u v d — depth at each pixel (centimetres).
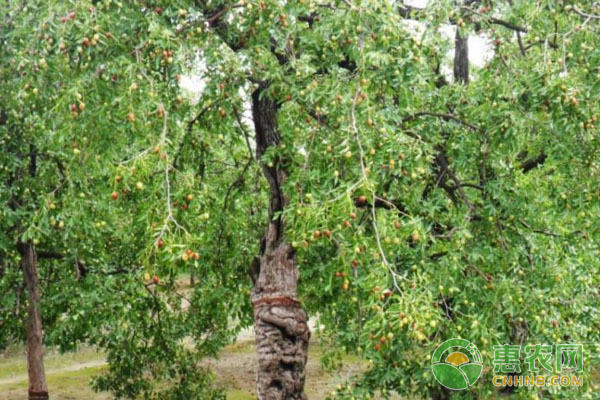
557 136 542
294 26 538
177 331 1131
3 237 886
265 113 686
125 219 950
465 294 605
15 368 1702
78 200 729
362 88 484
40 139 819
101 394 1393
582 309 662
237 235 895
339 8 520
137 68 474
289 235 512
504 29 651
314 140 552
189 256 417
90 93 491
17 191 898
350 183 454
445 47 641
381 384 676
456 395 656
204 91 570
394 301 489
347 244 490
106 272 1022
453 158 648
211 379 1188
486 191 658
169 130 551
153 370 1143
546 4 565
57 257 1065
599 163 539
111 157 514
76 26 466
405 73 492
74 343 1054
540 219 653
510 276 623
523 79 557
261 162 696
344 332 734
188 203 487
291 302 694
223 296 945
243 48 593
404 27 496
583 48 548
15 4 661
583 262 717
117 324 1012
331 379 1418
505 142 579
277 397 681
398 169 494
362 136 467
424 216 641
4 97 771
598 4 574
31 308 1058
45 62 480
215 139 770
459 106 649
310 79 545
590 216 645
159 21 500
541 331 598
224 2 575
